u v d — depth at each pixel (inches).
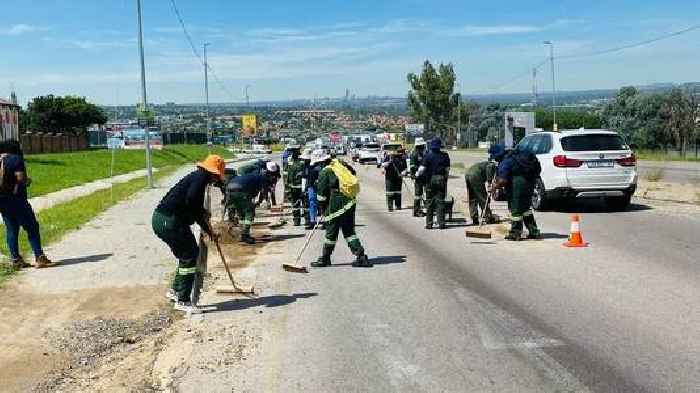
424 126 3609.7
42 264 434.6
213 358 257.3
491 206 748.0
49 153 2169.0
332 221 420.8
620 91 2637.8
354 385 224.4
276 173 748.0
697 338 259.6
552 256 437.7
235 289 355.9
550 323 285.7
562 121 3599.9
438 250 474.3
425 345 262.4
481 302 323.9
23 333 298.0
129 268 429.7
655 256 427.5
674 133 2301.9
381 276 391.2
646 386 215.0
